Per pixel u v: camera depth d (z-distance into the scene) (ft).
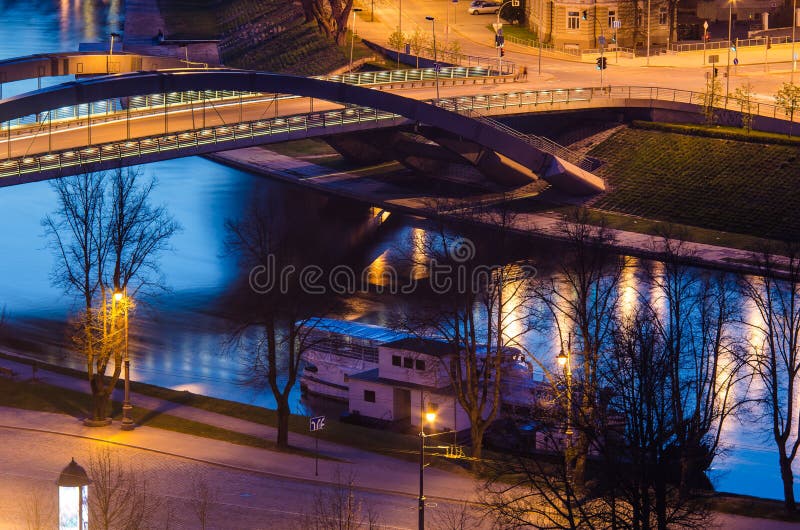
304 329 465.06
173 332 508.12
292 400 450.30
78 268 568.00
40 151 587.68
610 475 268.62
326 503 328.29
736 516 323.98
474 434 362.74
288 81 598.75
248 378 464.24
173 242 619.26
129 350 489.26
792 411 385.70
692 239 613.11
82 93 542.16
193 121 611.47
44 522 309.22
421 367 411.13
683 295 514.27
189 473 349.00
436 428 409.69
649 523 266.98
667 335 406.82
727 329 482.28
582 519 275.59
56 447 366.22
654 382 297.12
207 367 474.08
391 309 527.40
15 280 565.94
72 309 529.86
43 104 533.55
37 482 337.52
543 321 491.72
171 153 588.50
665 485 275.18
